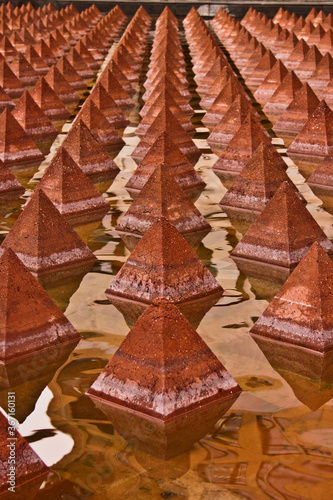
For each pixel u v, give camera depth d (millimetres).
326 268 4414
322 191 7477
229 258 5695
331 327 4316
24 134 8719
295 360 4180
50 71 12516
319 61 13992
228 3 27375
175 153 7625
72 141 8148
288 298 4441
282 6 26922
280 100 11445
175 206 6223
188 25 23109
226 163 8281
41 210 5551
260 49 14898
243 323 4625
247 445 3418
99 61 16984
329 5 26516
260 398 3799
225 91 10852
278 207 5668
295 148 9039
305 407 3730
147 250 5008
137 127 10344
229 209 6922
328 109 9016
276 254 5555
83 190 6816
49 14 23047
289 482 3170
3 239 6023
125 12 27984
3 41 15891
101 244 5996
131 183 7645
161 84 11188
